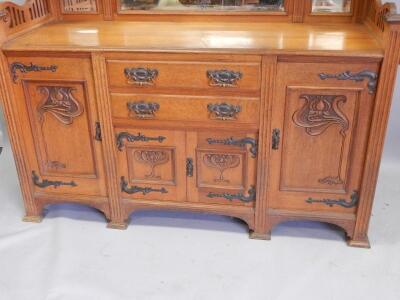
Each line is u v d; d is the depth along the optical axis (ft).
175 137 6.11
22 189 6.86
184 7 6.80
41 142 6.50
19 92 6.13
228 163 6.20
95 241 6.57
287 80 5.49
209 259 6.19
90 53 5.67
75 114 6.19
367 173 5.90
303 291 5.61
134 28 6.56
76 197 6.82
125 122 6.09
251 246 6.43
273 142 5.90
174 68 5.60
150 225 6.93
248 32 6.19
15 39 6.00
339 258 6.18
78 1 6.98
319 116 5.69
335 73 5.37
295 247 6.40
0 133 9.06
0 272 5.97
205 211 6.57
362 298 5.50
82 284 5.74
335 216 6.30
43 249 6.40
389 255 6.21
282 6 6.59
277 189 6.26
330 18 6.57
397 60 5.13
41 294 5.58
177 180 6.44
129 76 5.73
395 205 7.28
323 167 6.04
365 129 5.67
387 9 5.21
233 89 5.62
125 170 6.48
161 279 5.84
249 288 5.67
